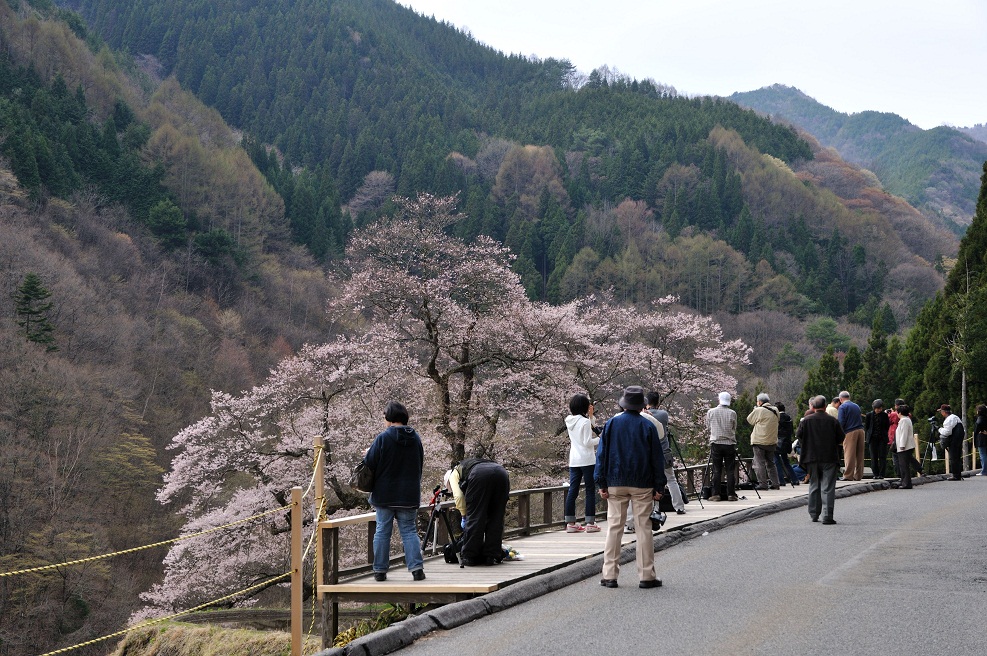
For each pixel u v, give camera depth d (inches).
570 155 6451.8
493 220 4852.4
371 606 603.2
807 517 549.0
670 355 1326.3
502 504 383.2
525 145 6387.8
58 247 2706.7
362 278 1106.1
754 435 721.0
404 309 1097.4
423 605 359.9
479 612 298.5
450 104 7253.9
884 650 235.0
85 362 2105.1
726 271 4087.1
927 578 339.9
